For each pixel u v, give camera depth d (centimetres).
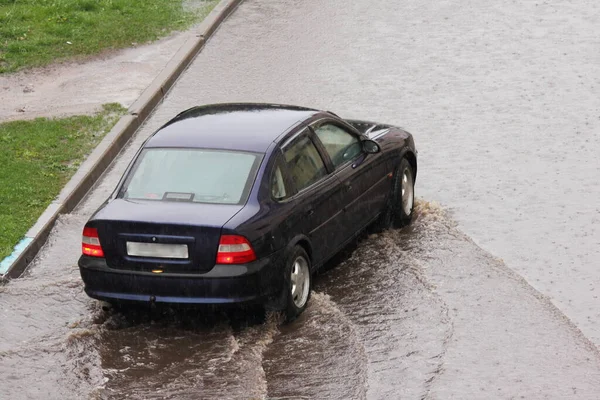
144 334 2667
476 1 6244
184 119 3039
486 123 4350
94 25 5725
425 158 3991
